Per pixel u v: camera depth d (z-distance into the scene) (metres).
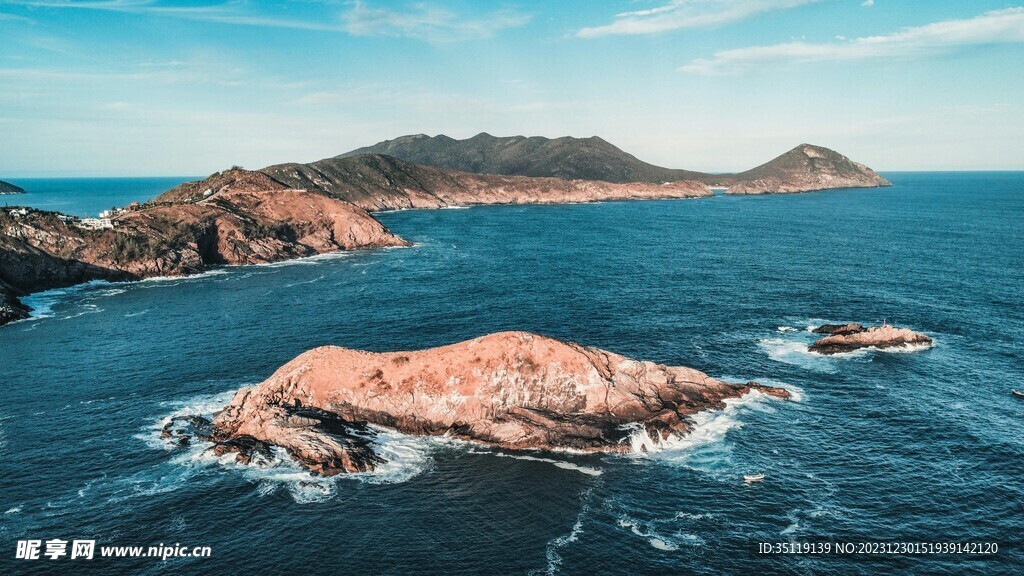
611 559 41.06
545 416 58.25
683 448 55.47
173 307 113.12
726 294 117.56
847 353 80.81
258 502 47.75
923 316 99.06
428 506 47.19
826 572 39.75
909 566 40.25
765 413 62.44
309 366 62.31
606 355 63.91
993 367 75.62
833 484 49.97
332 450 53.75
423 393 59.94
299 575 39.84
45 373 75.50
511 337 61.81
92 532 44.06
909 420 61.03
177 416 61.97
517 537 43.44
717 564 40.56
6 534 43.69
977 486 49.38
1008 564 40.38
